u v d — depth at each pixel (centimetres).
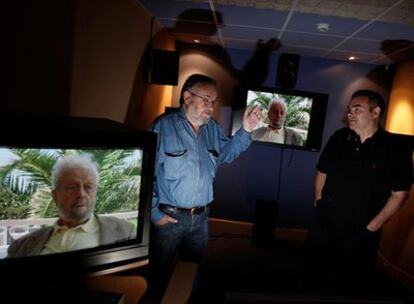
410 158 214
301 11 254
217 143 225
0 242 103
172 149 200
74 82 183
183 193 203
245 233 450
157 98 367
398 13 236
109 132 114
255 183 449
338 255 232
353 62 427
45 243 111
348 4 229
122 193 123
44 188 107
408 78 378
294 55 419
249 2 245
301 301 111
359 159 219
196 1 257
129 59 264
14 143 99
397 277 338
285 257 380
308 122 425
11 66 132
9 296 112
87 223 117
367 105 211
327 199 234
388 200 217
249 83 433
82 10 183
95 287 135
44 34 152
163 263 210
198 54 431
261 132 430
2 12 124
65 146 107
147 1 266
